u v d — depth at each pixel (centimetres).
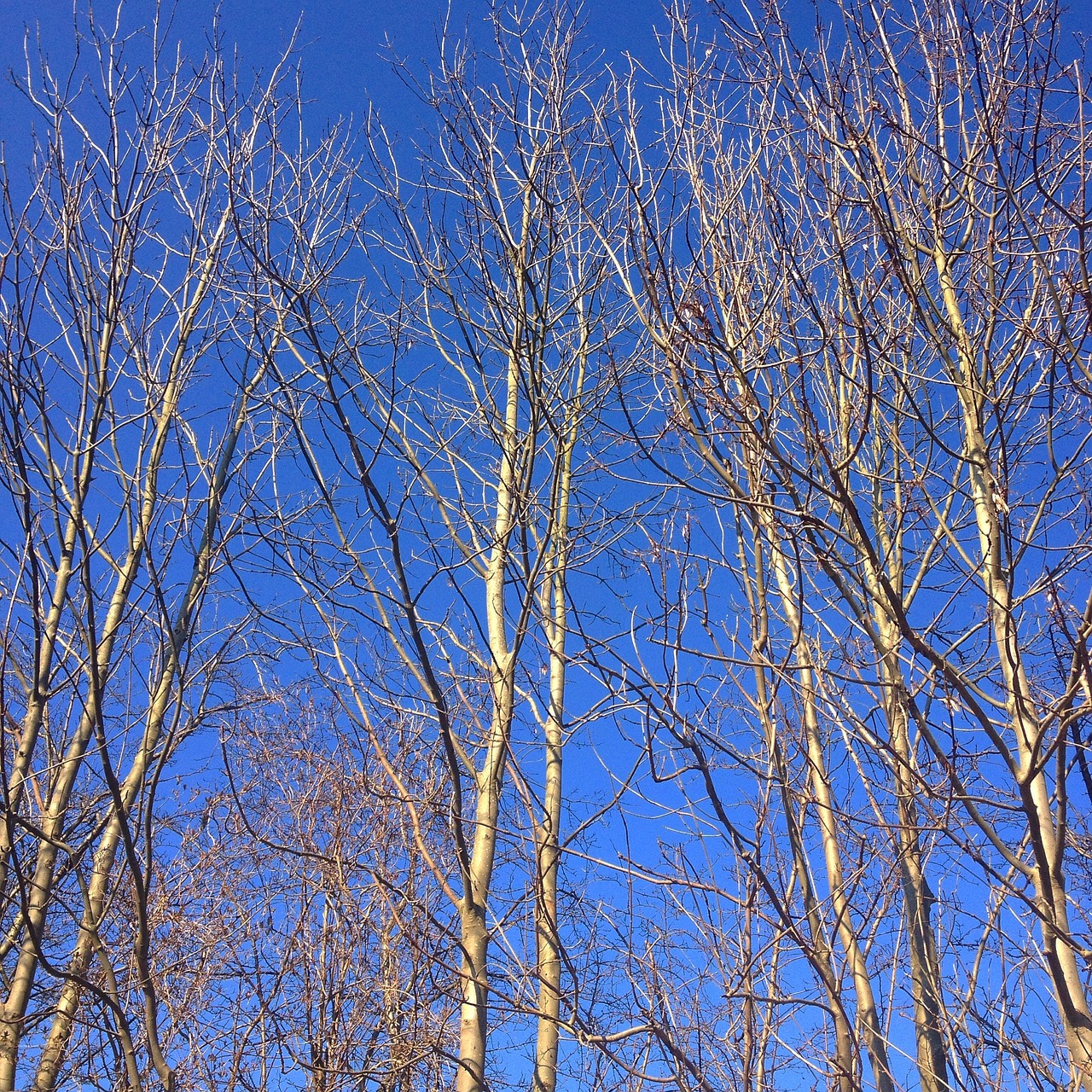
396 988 678
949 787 496
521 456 599
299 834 703
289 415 479
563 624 466
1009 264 452
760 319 468
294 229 508
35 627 551
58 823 625
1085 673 412
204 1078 659
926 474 504
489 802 570
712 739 461
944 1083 523
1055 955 426
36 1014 580
